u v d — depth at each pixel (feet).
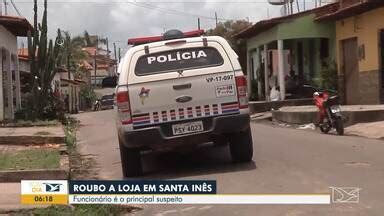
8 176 32.17
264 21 83.97
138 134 31.96
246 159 35.12
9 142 48.70
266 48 92.02
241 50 130.00
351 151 38.63
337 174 30.30
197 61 32.81
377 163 33.53
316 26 82.17
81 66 254.47
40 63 74.28
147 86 32.19
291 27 82.94
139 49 32.91
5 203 26.07
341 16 75.56
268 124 69.41
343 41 78.54
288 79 86.48
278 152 39.19
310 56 90.63
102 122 84.07
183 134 32.27
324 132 52.11
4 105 76.89
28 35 73.92
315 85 81.92
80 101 212.43
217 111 32.42
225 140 35.68
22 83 102.06
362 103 71.61
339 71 78.74
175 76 32.27
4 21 70.74
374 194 25.45
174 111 32.30
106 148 48.91
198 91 32.35
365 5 65.98
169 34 34.58
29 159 37.78
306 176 30.07
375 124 53.36
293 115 64.54
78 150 48.14
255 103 81.82
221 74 32.55
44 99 74.54
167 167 36.68
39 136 49.29
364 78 70.85
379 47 67.46
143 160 40.29
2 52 75.36
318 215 22.47
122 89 32.14
